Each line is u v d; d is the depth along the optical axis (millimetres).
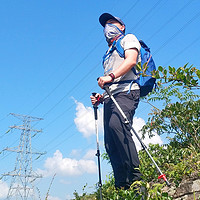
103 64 3279
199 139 4195
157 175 3227
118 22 3336
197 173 2957
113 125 2750
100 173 2955
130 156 2695
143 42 3191
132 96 2910
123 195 2525
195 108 4227
